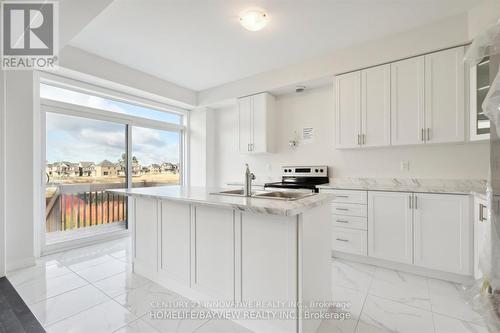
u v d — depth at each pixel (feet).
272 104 12.81
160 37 8.87
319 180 11.37
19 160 8.46
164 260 7.11
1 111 7.89
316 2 7.03
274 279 5.02
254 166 14.07
